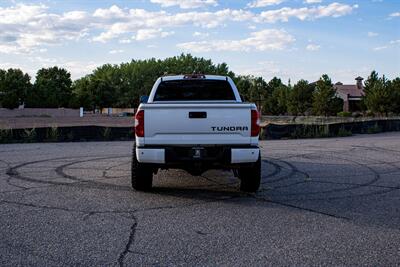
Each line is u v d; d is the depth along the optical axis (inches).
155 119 265.3
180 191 292.0
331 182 329.1
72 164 417.4
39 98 2696.9
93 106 3321.9
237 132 266.7
